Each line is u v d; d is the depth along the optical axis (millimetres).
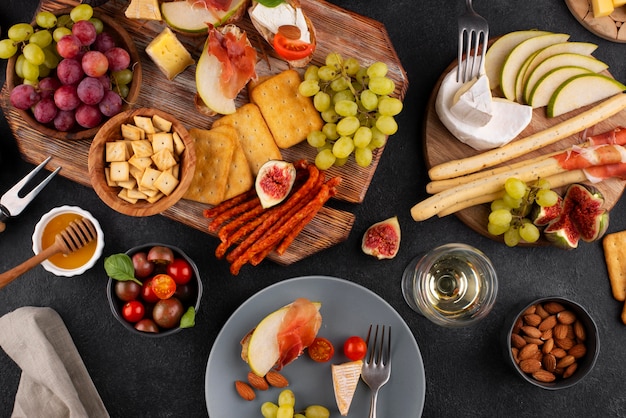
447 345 1062
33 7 1039
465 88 998
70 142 997
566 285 1076
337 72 982
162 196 943
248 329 989
